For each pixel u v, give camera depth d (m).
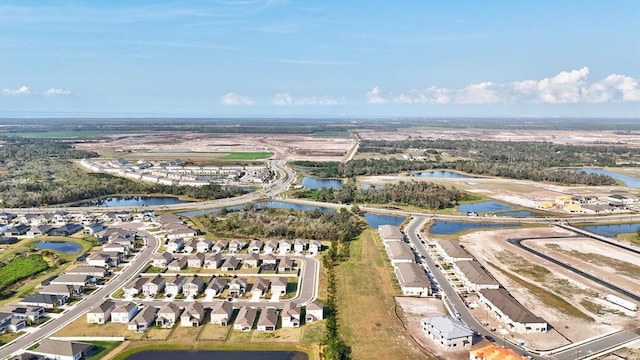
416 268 141.62
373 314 115.12
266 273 143.75
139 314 110.25
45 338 102.56
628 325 110.75
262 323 107.12
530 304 122.19
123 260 154.50
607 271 148.62
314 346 100.50
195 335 104.88
